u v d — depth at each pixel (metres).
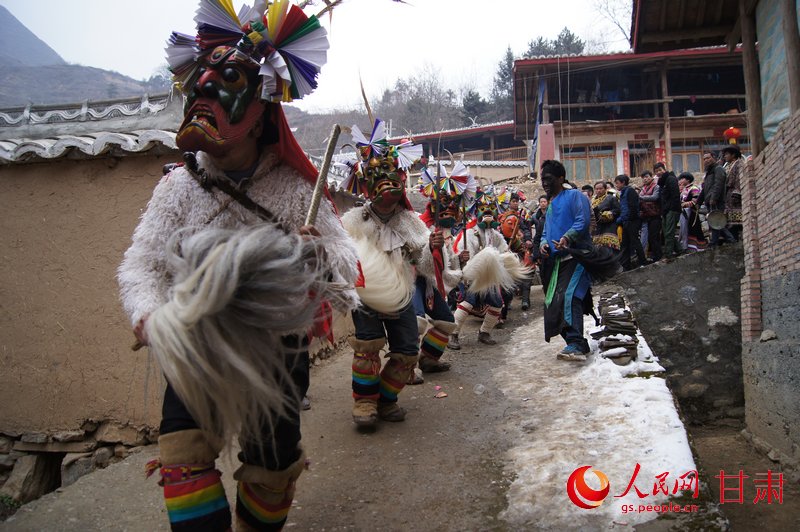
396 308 4.11
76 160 5.11
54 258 5.17
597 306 6.70
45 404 5.18
